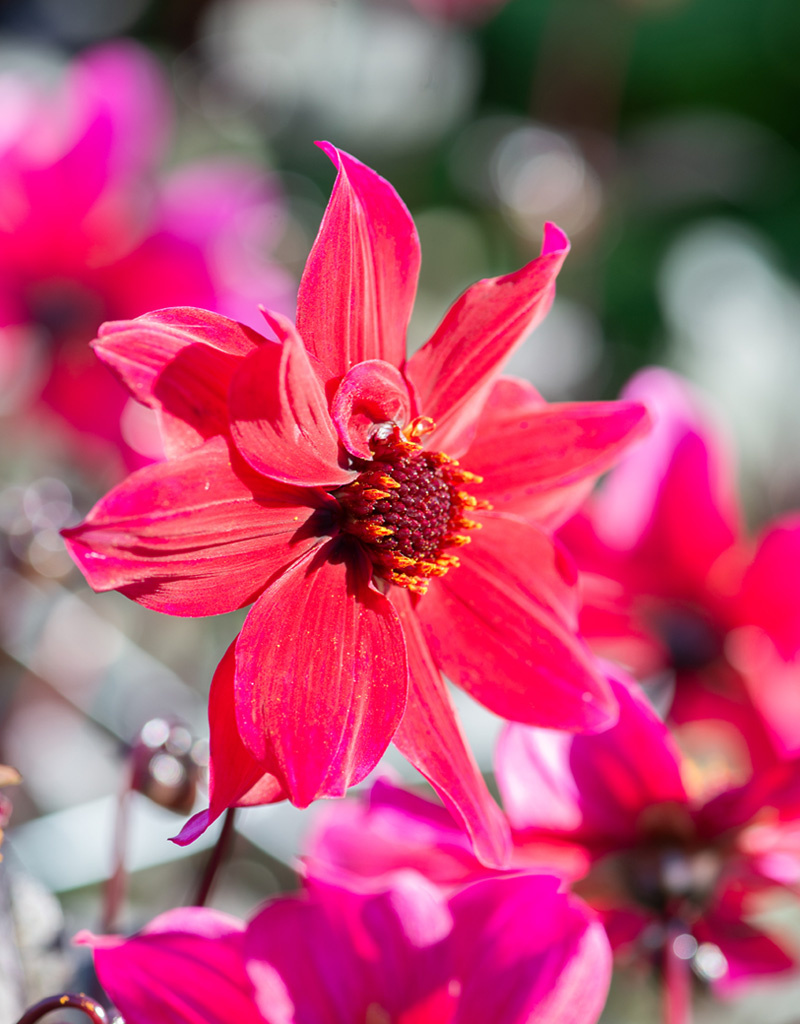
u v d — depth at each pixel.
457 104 1.78
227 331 0.53
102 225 0.86
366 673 0.54
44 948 0.61
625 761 0.60
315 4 1.76
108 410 0.88
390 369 0.55
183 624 1.10
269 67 1.73
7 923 0.59
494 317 0.56
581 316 1.49
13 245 0.85
